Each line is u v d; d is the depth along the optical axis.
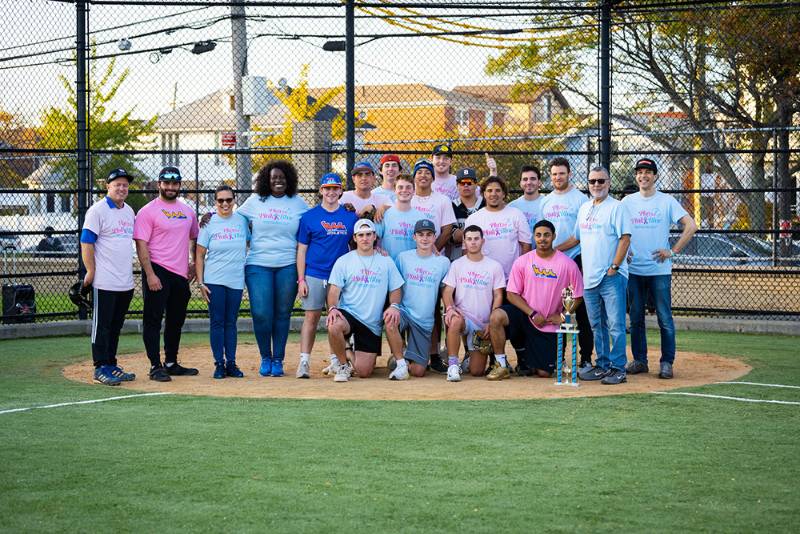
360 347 8.44
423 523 4.11
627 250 8.10
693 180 21.11
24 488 4.66
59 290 18.45
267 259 8.62
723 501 4.44
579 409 6.78
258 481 4.77
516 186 21.92
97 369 8.13
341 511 4.27
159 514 4.24
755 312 11.99
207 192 11.71
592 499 4.46
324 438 5.77
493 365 8.66
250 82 15.23
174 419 6.38
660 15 19.89
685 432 5.96
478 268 8.54
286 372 8.87
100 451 5.43
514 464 5.12
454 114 25.31
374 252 8.47
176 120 33.19
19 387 7.84
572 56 22.39
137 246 8.35
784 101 20.12
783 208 17.41
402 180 8.73
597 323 8.35
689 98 21.95
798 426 6.16
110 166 23.81
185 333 11.99
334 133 23.03
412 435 5.86
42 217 22.91
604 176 8.20
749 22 19.36
